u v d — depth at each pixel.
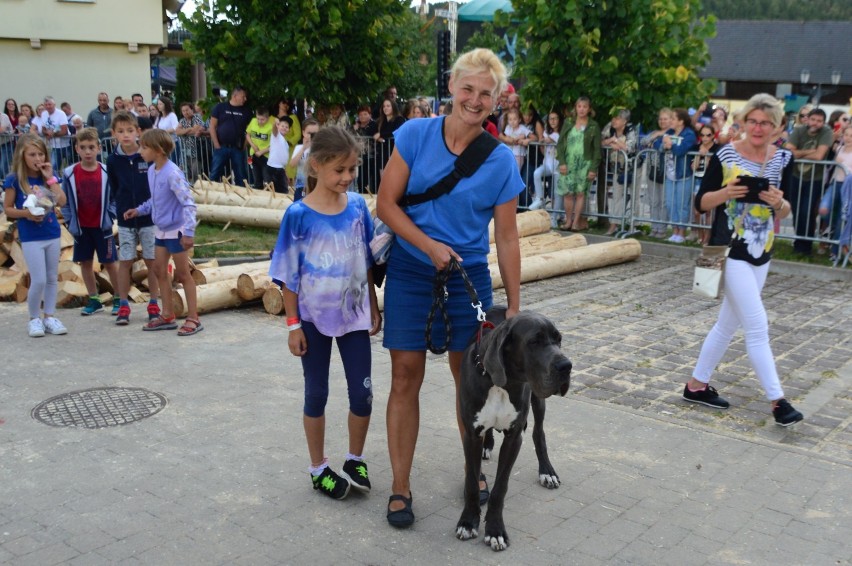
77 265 8.23
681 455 4.60
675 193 10.80
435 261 3.60
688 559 3.52
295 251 3.85
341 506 3.97
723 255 5.03
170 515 3.83
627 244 10.27
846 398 5.56
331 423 5.00
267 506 3.95
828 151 9.87
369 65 14.26
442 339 3.78
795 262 9.70
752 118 4.79
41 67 20.08
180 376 5.82
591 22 11.37
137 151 7.04
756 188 4.78
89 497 4.00
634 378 5.94
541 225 10.92
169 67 38.00
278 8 13.45
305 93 13.63
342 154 3.75
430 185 3.67
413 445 3.85
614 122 11.48
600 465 4.46
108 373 5.86
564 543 3.65
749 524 3.83
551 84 12.00
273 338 6.84
